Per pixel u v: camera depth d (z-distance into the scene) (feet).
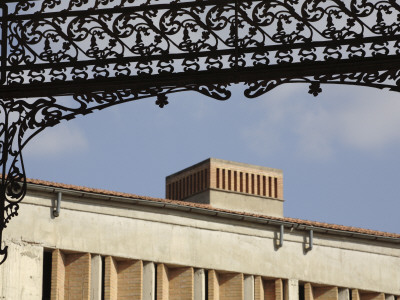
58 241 188.75
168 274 201.98
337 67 71.05
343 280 217.97
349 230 220.23
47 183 188.85
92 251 191.93
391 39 70.74
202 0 73.10
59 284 188.34
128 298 195.00
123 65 72.90
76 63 73.36
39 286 184.65
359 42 70.95
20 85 73.36
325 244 218.18
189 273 201.16
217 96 72.02
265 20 72.18
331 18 71.51
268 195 254.47
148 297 196.34
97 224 193.57
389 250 225.15
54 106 73.20
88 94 73.05
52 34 74.02
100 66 73.15
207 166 251.39
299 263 213.87
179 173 262.26
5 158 72.69
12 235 183.42
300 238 215.31
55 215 188.75
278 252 211.82
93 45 73.56
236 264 206.69
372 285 221.05
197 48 72.43
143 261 197.57
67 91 73.20
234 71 71.72
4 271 180.65
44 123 72.95
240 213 208.23
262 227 211.41
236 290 205.67
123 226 196.13
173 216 201.98
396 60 70.44
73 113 73.00
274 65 71.41
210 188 248.52
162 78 72.38
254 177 254.27
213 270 204.13
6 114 73.36
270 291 210.59
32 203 187.21
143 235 197.88
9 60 73.87
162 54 72.69
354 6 71.46
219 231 206.69
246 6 72.49
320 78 71.15
